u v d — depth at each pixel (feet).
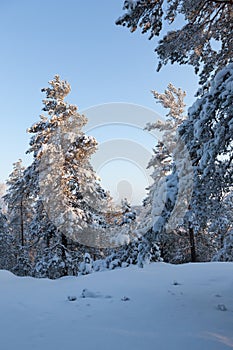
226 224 37.93
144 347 10.45
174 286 20.62
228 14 20.08
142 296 18.13
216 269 26.89
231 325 12.40
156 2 18.16
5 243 69.87
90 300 17.62
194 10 18.66
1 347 10.76
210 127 14.67
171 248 59.06
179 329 12.16
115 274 26.27
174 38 19.90
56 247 43.45
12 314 14.84
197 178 15.38
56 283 24.18
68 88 47.37
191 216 16.29
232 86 13.33
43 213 44.75
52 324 13.26
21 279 25.85
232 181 15.11
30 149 45.42
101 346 10.66
